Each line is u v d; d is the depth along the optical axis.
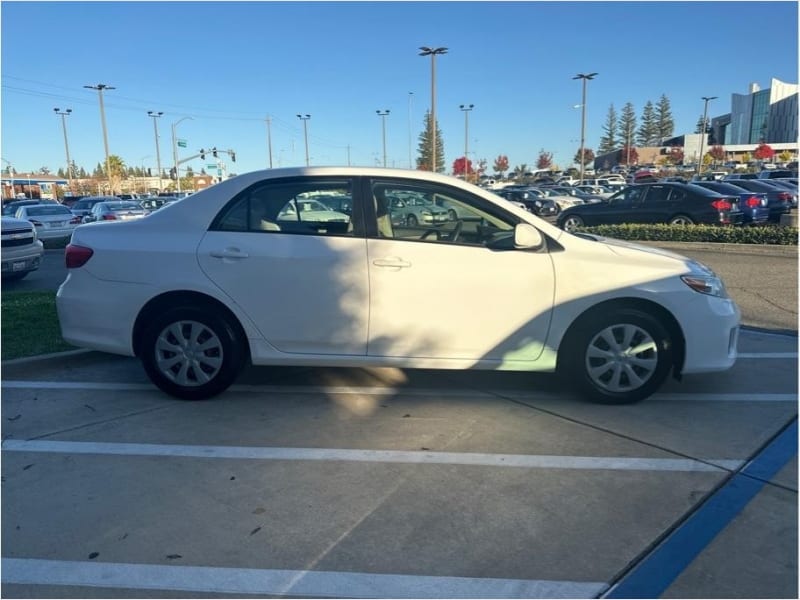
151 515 3.22
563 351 4.59
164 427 4.31
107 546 2.96
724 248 13.45
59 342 6.04
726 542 2.95
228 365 4.69
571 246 4.54
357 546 2.95
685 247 13.95
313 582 2.71
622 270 4.46
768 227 14.02
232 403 4.75
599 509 3.23
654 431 4.17
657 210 16.11
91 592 2.65
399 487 3.48
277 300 4.59
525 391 4.96
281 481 3.55
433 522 3.13
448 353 4.57
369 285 4.51
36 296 8.88
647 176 62.53
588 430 4.20
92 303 4.73
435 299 4.50
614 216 16.91
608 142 117.19
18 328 6.63
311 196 4.65
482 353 4.55
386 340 4.58
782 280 9.78
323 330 4.60
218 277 4.60
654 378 4.54
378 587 2.67
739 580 2.69
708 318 4.46
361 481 3.55
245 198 4.70
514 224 4.57
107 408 4.65
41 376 5.38
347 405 4.70
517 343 4.53
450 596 2.62
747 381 5.14
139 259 4.66
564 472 3.62
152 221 4.78
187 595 2.63
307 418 4.46
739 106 117.75
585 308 4.47
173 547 2.95
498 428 4.25
